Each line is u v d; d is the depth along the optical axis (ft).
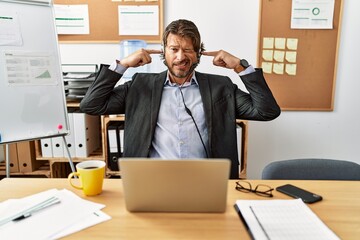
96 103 5.15
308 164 4.52
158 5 7.66
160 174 2.82
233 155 5.07
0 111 5.08
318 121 8.23
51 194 3.44
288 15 7.63
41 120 5.49
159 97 5.14
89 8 7.72
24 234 2.67
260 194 3.51
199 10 7.77
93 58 8.01
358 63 7.96
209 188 2.89
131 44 7.85
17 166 7.33
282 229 2.74
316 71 7.91
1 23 5.06
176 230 2.77
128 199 2.98
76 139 7.15
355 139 8.35
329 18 7.64
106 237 2.67
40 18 5.46
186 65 4.94
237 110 5.37
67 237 2.66
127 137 5.11
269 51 7.80
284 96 8.04
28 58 5.32
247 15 7.77
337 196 3.47
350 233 2.73
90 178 3.34
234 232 2.75
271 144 8.34
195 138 5.13
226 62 5.08
